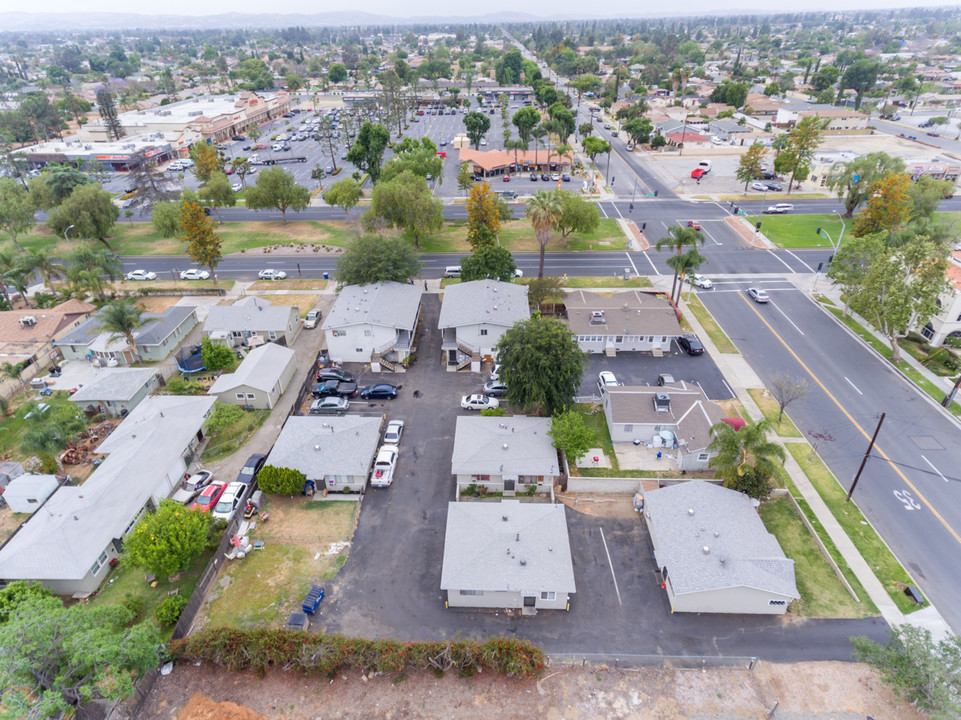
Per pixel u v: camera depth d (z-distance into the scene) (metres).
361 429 49.00
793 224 105.06
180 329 69.56
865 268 67.81
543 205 72.00
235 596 37.28
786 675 32.62
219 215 115.12
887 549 40.44
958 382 54.22
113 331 63.88
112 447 47.72
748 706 31.16
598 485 45.62
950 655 29.22
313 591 36.91
